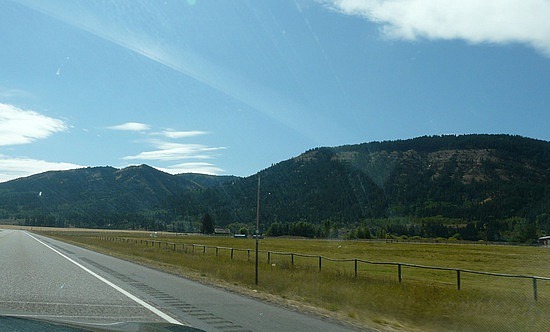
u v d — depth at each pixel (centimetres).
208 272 2388
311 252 6275
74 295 1377
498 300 1588
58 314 1034
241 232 15550
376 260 4978
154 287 1647
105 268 2448
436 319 1295
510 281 2903
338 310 1323
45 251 4006
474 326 1238
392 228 17325
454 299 1600
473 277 3206
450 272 3638
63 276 1955
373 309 1395
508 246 10412
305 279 2055
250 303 1334
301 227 16788
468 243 12475
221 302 1324
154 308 1157
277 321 1049
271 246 7988
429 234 16850
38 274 2011
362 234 15112
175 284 1780
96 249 4728
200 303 1282
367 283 1994
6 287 1524
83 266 2533
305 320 1088
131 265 2733
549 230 15688
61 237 9350
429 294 1689
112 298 1330
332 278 2153
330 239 14838
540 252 7369
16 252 3716
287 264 3030
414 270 3756
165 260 3272
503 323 1269
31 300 1251
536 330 1218
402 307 1424
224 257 3659
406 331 1094
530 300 1622
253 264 2933
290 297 1566
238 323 996
